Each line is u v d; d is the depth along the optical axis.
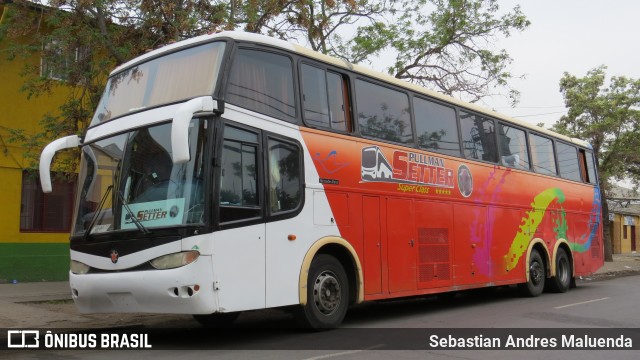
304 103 8.51
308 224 8.16
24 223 15.38
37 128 15.47
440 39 16.77
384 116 9.98
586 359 6.79
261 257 7.40
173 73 7.91
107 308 7.37
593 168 17.88
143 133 7.58
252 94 7.74
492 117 13.12
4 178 14.96
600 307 11.84
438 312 11.23
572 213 15.99
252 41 7.93
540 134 15.07
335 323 8.59
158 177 7.22
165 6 12.49
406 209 10.05
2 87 14.98
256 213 7.42
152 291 6.79
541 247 14.37
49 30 14.65
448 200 11.16
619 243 46.84
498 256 12.52
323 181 8.52
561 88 30.44
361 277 8.92
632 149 28.16
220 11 12.84
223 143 7.16
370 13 16.41
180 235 6.76
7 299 12.15
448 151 11.43
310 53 8.81
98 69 12.55
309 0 14.43
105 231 7.39
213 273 6.78
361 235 9.05
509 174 13.31
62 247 15.93
